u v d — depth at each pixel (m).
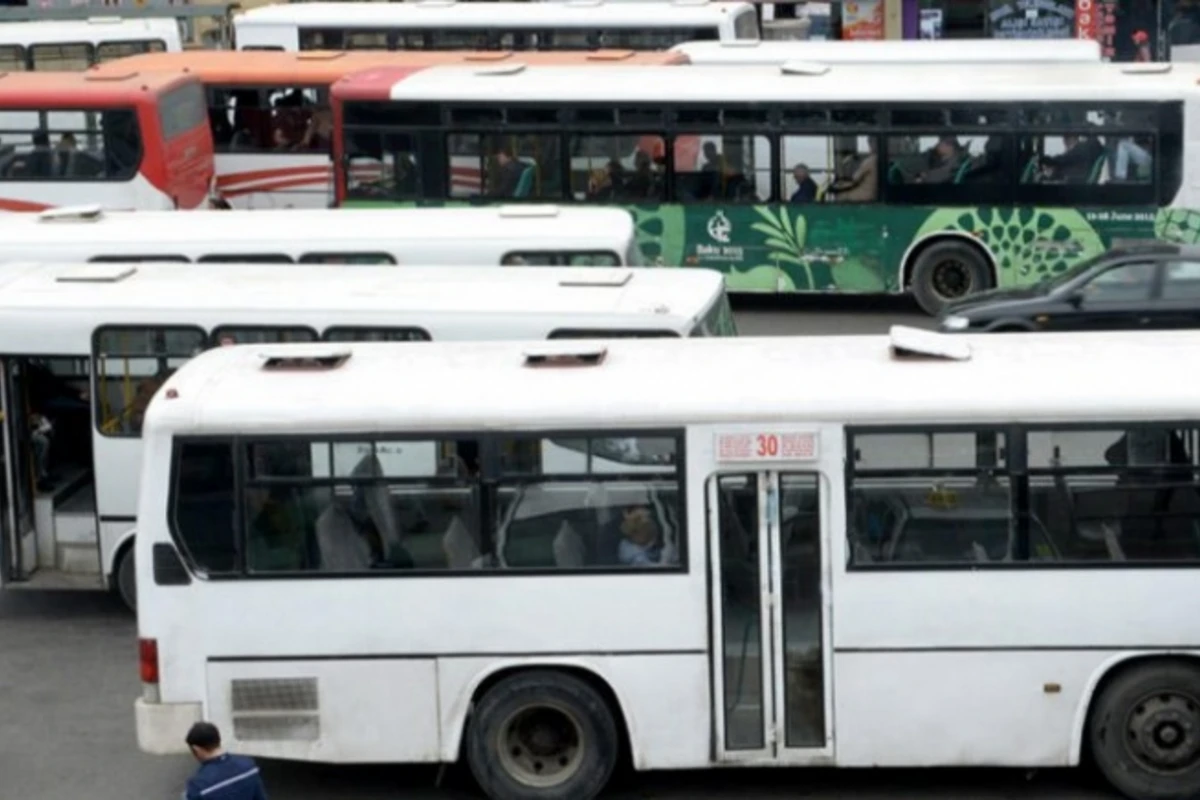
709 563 29.03
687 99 61.12
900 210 60.72
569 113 61.91
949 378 29.39
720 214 61.62
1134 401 28.62
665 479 29.05
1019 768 30.83
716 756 29.33
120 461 38.66
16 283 40.50
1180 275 51.34
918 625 28.92
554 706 29.50
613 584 29.12
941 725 29.14
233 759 25.08
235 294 39.41
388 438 29.30
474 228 47.00
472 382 29.86
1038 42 70.62
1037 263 60.31
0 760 32.53
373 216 48.72
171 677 29.66
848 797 30.08
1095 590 28.80
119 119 66.50
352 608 29.42
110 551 38.88
